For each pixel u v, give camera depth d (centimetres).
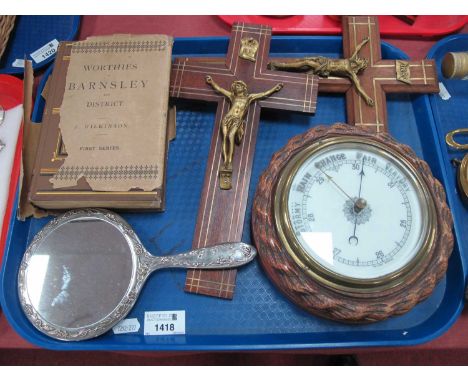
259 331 65
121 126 67
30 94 70
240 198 67
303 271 58
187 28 90
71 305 62
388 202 61
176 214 71
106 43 72
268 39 76
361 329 65
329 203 61
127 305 62
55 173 65
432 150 74
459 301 65
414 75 75
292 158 63
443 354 85
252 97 71
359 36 78
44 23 90
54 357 90
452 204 69
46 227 66
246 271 68
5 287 64
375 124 73
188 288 65
